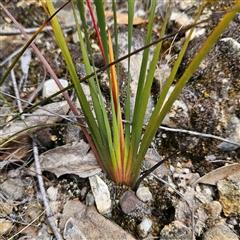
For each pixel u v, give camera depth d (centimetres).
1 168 15
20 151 16
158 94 17
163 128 16
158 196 15
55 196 15
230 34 18
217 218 14
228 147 15
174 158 16
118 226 14
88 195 15
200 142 16
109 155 14
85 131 14
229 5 20
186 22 19
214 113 16
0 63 18
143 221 14
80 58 19
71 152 15
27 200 15
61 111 16
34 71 19
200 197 15
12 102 17
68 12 20
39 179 15
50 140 16
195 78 17
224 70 17
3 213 14
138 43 19
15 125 16
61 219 14
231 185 15
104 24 10
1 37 19
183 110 16
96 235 14
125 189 15
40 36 20
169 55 18
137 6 21
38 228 14
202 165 16
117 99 13
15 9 20
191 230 13
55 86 17
